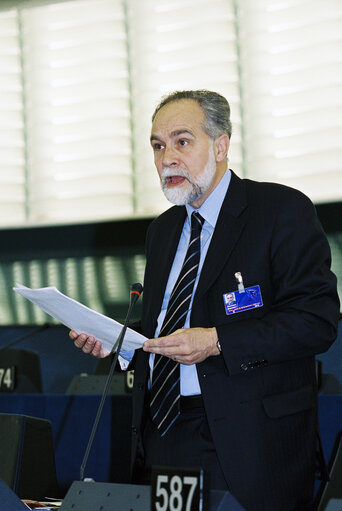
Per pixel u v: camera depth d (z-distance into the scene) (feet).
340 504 6.20
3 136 28.35
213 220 9.29
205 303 8.75
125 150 27.25
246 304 8.62
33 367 20.33
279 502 8.06
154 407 8.73
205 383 8.39
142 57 27.25
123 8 27.66
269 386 8.40
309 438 8.45
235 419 8.24
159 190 26.63
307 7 25.20
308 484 8.32
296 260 8.60
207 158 9.16
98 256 26.16
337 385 16.22
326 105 24.66
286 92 25.14
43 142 28.09
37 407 15.67
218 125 9.35
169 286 9.42
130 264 25.76
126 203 26.94
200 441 8.35
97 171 27.40
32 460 10.75
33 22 28.50
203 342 8.20
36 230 26.94
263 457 8.12
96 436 15.17
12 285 26.71
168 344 8.11
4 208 27.96
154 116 9.55
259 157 25.09
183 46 26.71
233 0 26.17
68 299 8.31
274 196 9.04
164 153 9.21
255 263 8.72
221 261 8.80
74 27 28.17
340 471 10.04
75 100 27.99
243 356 8.21
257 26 25.73
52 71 28.27
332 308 8.49
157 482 6.09
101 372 18.74
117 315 25.45
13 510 7.29
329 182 24.25
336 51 24.79
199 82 26.27
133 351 9.46
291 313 8.34
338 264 22.99
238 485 8.02
